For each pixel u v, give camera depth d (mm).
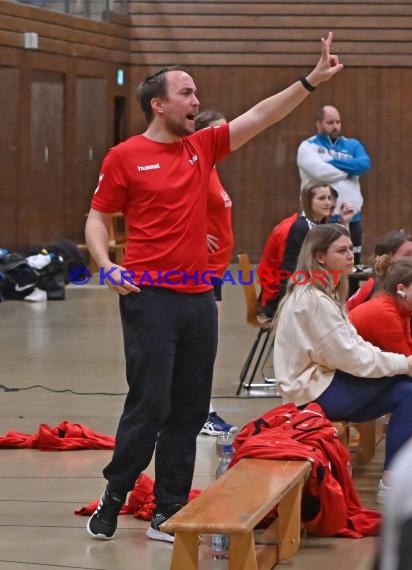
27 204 24000
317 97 28297
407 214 28531
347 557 6934
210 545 7199
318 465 7188
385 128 28406
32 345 16047
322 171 17344
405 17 28078
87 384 13109
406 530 2449
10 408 11695
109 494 7223
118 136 28641
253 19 28219
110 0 27594
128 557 6879
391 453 8062
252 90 28344
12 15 23109
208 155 7242
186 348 7160
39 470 9102
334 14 28109
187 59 28297
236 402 12141
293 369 8281
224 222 10148
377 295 8711
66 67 25344
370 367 7961
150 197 7000
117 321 18703
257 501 6199
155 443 7270
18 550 7012
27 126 23859
